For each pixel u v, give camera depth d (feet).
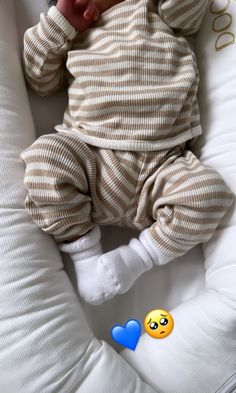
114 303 2.98
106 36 3.10
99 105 2.92
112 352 2.61
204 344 2.59
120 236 3.18
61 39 3.06
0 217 2.65
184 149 3.16
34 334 2.42
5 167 2.80
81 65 3.02
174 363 2.61
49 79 3.25
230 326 2.55
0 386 2.36
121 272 2.74
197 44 3.47
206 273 2.95
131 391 2.46
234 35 3.29
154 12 3.19
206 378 2.61
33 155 2.68
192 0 3.08
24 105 3.17
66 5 3.01
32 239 2.70
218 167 3.03
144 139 2.90
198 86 3.36
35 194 2.65
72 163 2.69
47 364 2.39
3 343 2.38
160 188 2.87
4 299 2.45
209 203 2.68
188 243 2.80
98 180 2.87
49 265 2.70
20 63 3.30
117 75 2.97
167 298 3.01
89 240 2.79
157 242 2.80
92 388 2.41
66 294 2.68
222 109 3.19
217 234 2.89
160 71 3.02
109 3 3.23
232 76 3.21
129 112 2.91
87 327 2.67
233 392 2.63
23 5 3.58
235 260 2.72
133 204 2.92
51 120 3.42
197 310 2.66
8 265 2.53
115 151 2.91
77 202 2.72
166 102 2.93
